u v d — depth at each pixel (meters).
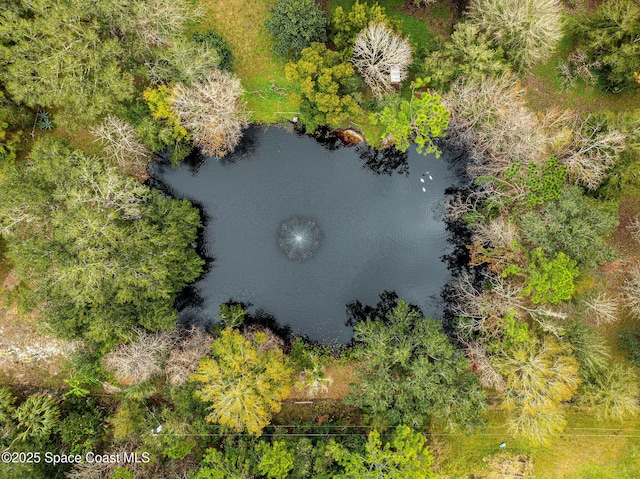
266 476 27.75
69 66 26.39
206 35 28.89
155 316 27.22
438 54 28.08
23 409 28.52
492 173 29.89
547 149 30.19
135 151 28.36
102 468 28.50
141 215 27.00
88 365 28.86
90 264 24.89
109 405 31.41
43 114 30.61
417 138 27.98
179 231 28.14
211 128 27.84
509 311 26.55
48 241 25.98
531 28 26.03
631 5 26.62
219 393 25.19
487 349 28.27
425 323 28.25
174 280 28.89
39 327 27.50
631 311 31.41
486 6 27.09
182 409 28.05
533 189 27.66
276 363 25.89
